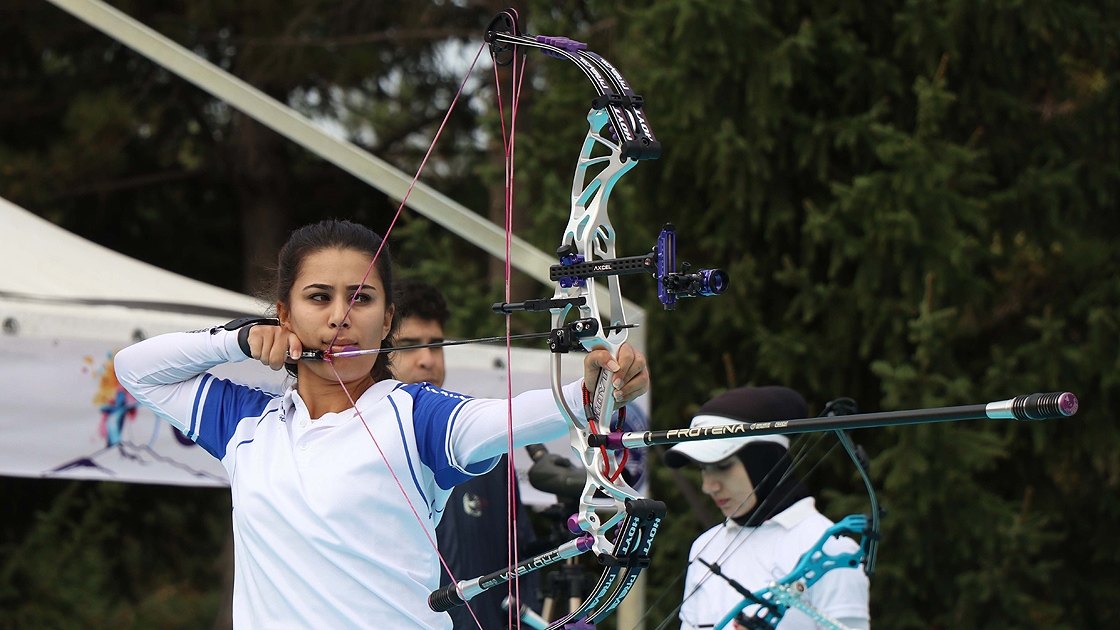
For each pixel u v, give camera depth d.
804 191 25.75
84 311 14.95
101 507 32.69
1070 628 23.86
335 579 7.51
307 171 42.09
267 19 37.44
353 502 7.59
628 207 25.66
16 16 37.91
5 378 14.44
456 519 11.74
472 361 16.80
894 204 23.50
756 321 25.20
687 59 24.25
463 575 11.59
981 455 22.34
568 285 7.58
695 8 23.48
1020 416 5.71
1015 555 22.98
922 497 22.66
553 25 28.52
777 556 11.36
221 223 44.25
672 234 7.17
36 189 37.56
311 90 40.34
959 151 23.16
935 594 24.30
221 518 39.75
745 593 10.79
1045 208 25.00
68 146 38.16
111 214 42.34
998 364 23.75
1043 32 23.84
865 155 24.86
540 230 26.67
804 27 23.73
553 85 28.16
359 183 42.56
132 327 15.26
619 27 27.62
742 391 12.00
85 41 39.22
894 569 23.00
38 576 31.06
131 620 37.25
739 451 11.70
